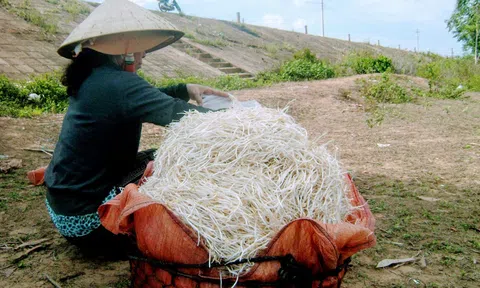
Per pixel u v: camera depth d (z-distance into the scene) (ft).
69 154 7.90
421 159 17.52
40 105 27.30
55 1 55.67
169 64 47.88
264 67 60.29
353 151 18.99
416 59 75.15
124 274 8.30
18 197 12.27
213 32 73.82
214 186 6.29
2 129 20.01
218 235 5.85
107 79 7.63
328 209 6.43
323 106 30.27
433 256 9.37
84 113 7.69
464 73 57.52
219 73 50.14
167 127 8.03
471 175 15.23
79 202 7.96
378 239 10.16
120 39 7.86
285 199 6.23
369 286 8.20
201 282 5.78
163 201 6.32
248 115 7.21
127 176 8.38
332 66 54.39
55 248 9.39
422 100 35.55
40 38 42.57
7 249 9.31
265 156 6.60
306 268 5.69
